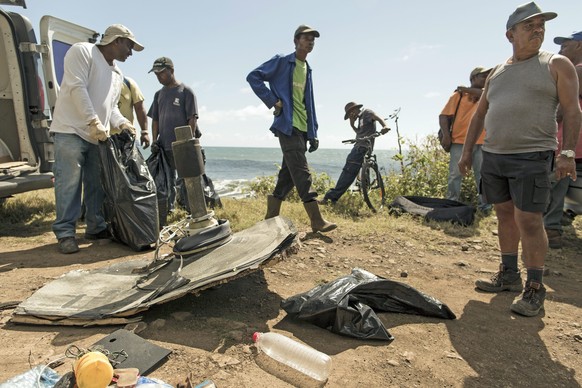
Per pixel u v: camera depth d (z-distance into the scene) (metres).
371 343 2.32
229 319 2.54
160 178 5.13
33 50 5.00
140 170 4.18
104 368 1.52
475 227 5.42
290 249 2.59
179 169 2.85
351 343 2.31
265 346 2.18
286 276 3.43
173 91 5.39
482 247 4.57
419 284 3.39
